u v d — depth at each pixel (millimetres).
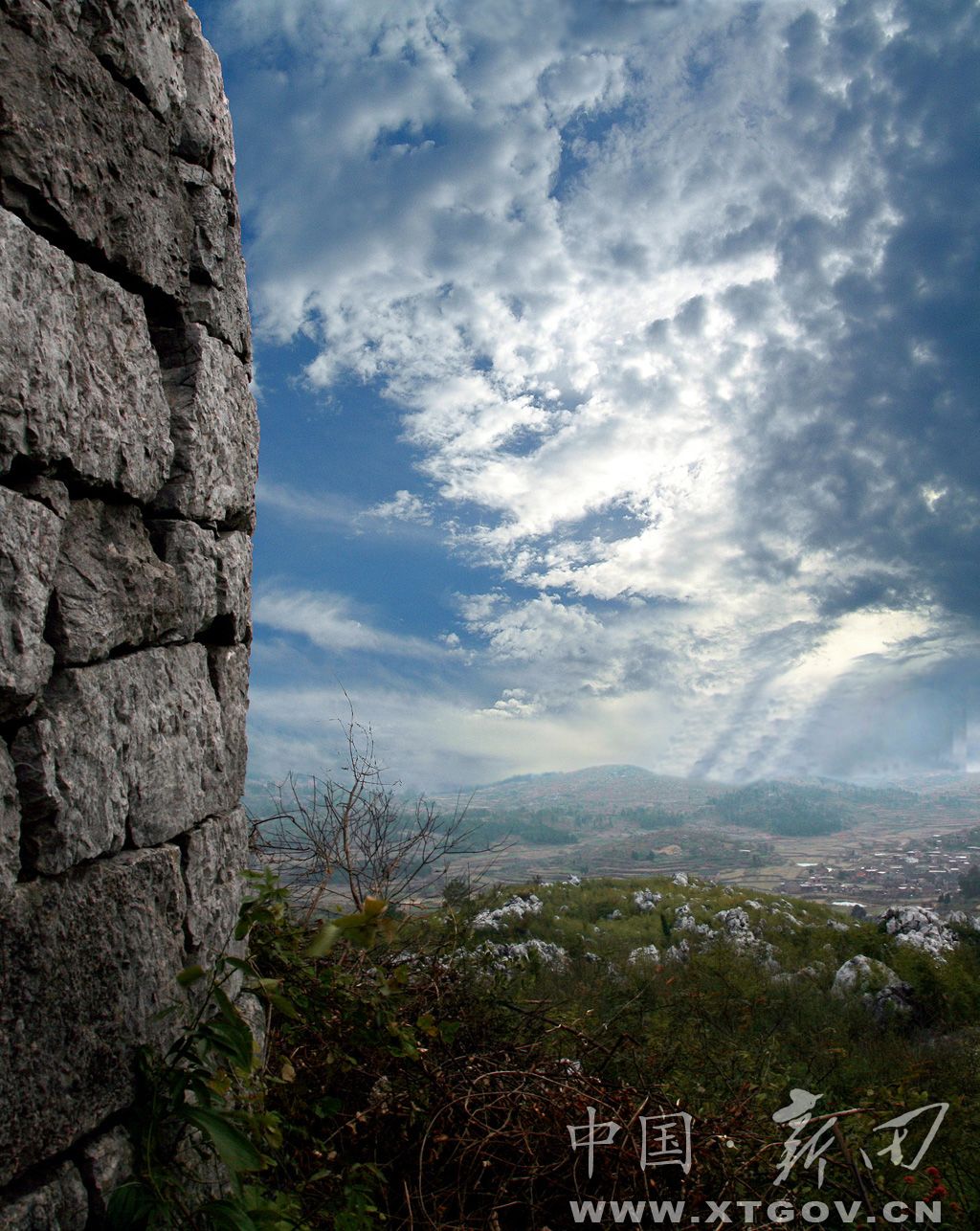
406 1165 2865
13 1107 1535
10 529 1622
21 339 1653
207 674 2479
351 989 3207
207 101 2535
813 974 8398
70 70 1876
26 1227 1548
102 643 1912
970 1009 6918
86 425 1872
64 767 1736
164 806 2139
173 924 2129
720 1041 4570
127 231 2084
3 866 1576
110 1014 1828
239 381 2752
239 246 2826
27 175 1714
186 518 2342
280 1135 2164
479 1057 3182
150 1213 1737
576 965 6883
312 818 4203
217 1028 1992
